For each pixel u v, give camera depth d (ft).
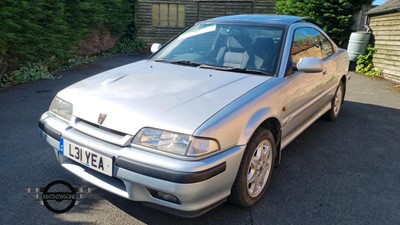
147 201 6.88
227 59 10.25
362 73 31.68
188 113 6.94
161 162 6.42
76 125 7.60
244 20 11.66
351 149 12.58
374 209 8.55
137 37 47.88
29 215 7.77
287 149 12.42
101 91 8.09
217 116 6.98
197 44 11.37
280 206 8.52
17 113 15.44
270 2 46.75
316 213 8.27
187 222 7.73
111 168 6.86
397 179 10.27
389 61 28.66
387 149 12.69
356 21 37.35
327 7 37.09
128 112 7.06
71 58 30.01
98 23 34.30
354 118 16.78
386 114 17.70
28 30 21.70
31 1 21.42
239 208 8.35
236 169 7.30
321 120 16.20
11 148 11.37
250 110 7.70
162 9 47.52
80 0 29.30
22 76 22.30
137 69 10.02
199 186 6.41
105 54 39.45
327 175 10.35
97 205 8.29
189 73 9.35
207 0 47.32
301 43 11.40
